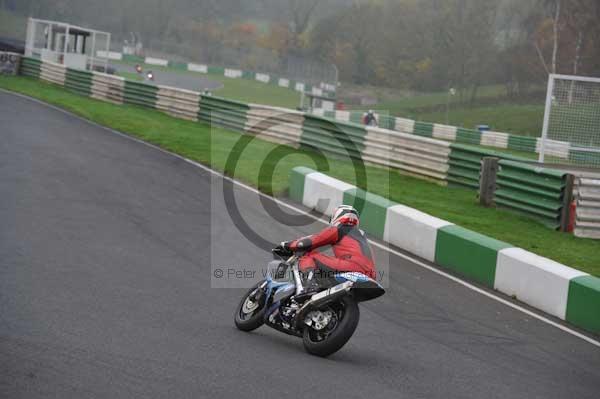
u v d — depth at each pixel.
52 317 12.09
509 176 28.59
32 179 24.64
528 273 17.67
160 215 21.58
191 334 12.11
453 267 19.78
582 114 32.56
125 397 8.97
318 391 10.04
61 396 8.79
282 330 12.47
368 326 13.99
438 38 114.75
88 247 17.28
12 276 14.30
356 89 115.81
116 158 30.80
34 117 40.94
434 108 100.31
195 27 152.12
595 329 15.97
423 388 10.85
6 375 9.27
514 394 11.24
